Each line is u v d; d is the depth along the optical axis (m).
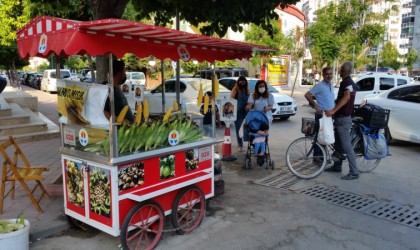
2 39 20.69
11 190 5.05
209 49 4.55
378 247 3.92
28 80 34.66
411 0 78.62
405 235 4.21
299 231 4.28
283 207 5.02
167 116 4.02
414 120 8.26
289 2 5.57
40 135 9.49
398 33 83.81
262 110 7.44
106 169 3.47
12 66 28.78
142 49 3.68
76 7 8.55
